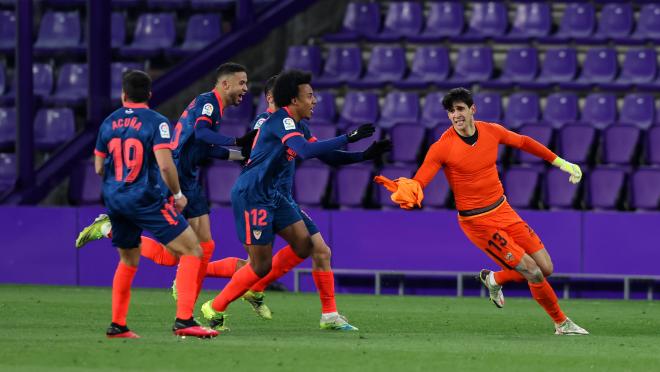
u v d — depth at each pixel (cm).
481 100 6222
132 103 2777
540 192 5631
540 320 3762
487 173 3158
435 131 5825
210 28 6788
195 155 3194
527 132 5778
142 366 2312
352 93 6350
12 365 2314
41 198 5653
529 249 3203
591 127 5756
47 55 6725
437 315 3916
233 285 3073
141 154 2744
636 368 2362
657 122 6156
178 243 2811
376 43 6856
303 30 6888
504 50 6806
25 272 5275
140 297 4556
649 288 5025
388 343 2839
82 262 5225
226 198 5603
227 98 3197
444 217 5075
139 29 6900
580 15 6994
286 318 3700
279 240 5191
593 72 6631
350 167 5638
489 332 3303
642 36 6919
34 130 6212
